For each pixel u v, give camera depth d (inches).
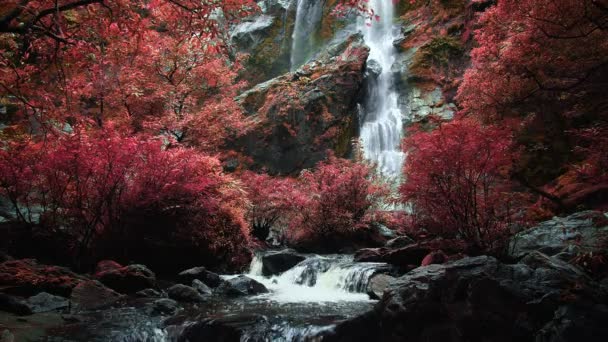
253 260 441.7
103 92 504.1
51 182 350.9
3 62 227.1
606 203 362.6
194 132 562.6
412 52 838.5
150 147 351.9
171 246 380.2
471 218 293.7
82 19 229.1
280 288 357.1
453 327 184.5
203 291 324.5
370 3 946.1
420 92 774.5
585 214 303.6
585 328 160.4
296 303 291.9
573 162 461.7
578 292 174.2
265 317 243.6
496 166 289.1
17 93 235.0
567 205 382.3
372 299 307.0
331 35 952.3
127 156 341.7
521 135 508.4
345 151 723.4
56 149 323.6
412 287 200.5
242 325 228.8
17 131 459.8
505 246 295.1
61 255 360.8
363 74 779.4
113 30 236.1
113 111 554.9
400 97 791.7
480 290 182.2
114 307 267.9
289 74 799.7
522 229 305.9
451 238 311.3
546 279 185.6
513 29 413.4
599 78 357.7
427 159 288.8
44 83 247.0
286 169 703.7
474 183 289.0
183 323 235.3
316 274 373.1
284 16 992.9
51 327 221.8
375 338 204.5
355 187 515.8
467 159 280.8
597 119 458.3
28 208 364.2
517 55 381.1
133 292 308.0
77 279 294.5
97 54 249.1
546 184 468.1
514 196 320.5
